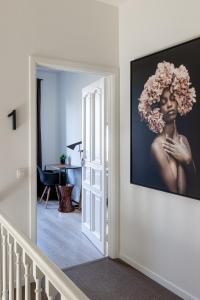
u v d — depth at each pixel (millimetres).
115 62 3203
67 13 2908
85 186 3994
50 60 2807
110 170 3254
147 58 2756
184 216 2453
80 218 4867
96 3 3076
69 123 6191
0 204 2645
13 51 2643
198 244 2332
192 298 2387
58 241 3805
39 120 6422
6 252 1823
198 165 2268
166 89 2547
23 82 2695
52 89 6652
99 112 3520
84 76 5500
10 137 2658
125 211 3182
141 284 2715
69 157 6195
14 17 2641
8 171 2660
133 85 2955
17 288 1562
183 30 2420
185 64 2354
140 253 2971
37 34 2752
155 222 2766
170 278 2605
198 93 2252
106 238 3355
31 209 2754
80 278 2830
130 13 3033
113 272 2949
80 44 2986
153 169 2725
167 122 2547
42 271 1185
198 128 2260
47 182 5531
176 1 2477
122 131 3197
